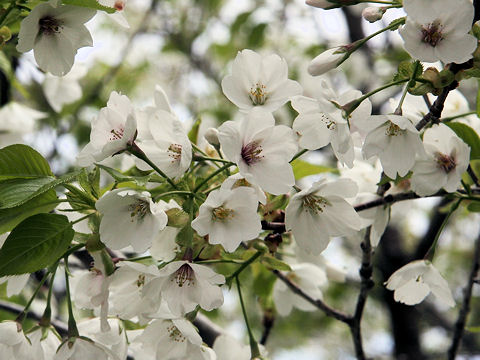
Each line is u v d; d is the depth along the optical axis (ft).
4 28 3.24
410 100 3.38
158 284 3.08
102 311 3.06
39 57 3.18
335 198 3.19
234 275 3.27
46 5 3.13
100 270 3.12
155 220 3.08
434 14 3.02
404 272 3.28
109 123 3.14
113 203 3.07
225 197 3.07
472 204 3.37
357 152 3.51
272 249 3.22
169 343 3.17
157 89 3.38
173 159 3.18
